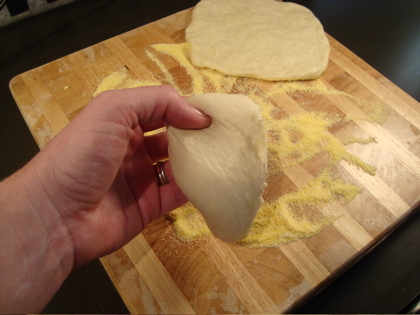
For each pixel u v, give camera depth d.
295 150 0.29
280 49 0.33
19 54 0.37
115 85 0.32
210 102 0.22
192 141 0.22
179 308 0.22
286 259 0.24
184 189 0.21
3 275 0.18
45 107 0.31
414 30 0.39
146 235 0.25
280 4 0.37
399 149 0.29
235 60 0.33
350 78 0.33
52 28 0.39
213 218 0.21
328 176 0.27
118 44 0.34
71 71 0.33
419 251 0.26
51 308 0.26
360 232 0.25
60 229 0.20
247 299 0.23
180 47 0.34
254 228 0.25
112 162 0.21
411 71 0.36
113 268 0.24
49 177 0.19
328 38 0.35
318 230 0.25
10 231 0.19
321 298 0.25
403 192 0.27
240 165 0.21
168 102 0.22
